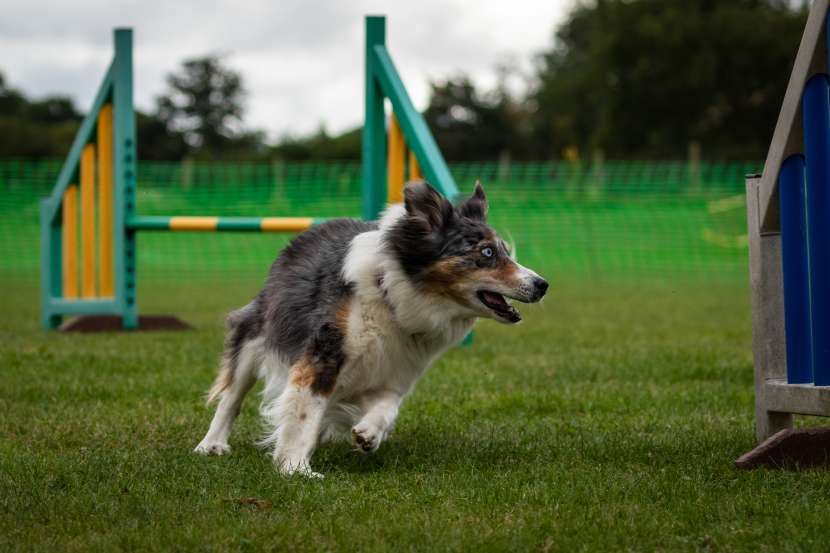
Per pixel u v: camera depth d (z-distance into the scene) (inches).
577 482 169.6
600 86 1770.4
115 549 133.3
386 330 187.2
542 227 987.3
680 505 153.9
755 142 1681.8
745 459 181.6
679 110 1707.7
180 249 984.9
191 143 2079.2
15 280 823.7
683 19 1674.5
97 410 241.1
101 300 433.1
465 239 188.9
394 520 147.1
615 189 1063.0
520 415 244.8
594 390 277.3
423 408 251.4
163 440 212.7
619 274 885.2
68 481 169.3
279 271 198.7
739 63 1643.7
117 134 422.3
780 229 192.7
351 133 1814.7
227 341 209.5
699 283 794.8
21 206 1015.6
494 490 163.5
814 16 172.9
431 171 318.3
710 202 1010.1
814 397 181.5
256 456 195.6
